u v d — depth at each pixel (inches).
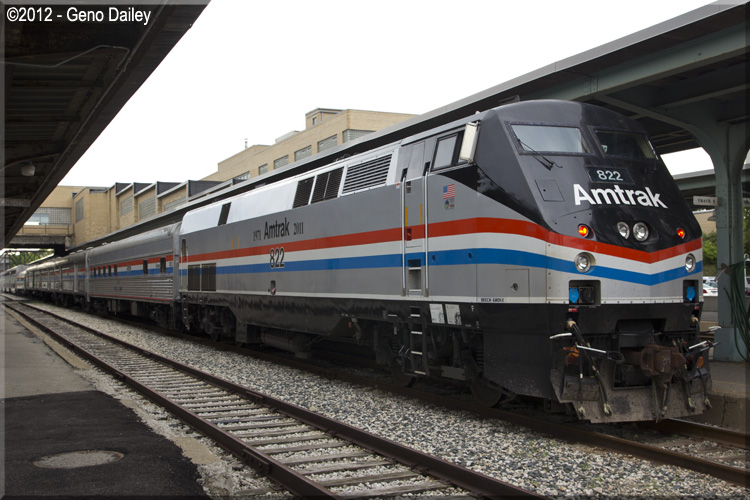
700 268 283.4
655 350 255.8
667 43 326.6
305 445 258.5
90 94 430.3
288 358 521.0
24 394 373.1
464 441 260.7
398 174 338.0
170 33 318.0
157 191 1818.4
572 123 287.6
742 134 412.8
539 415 305.3
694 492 201.2
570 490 203.9
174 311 713.6
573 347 251.0
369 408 325.1
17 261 4114.2
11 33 303.4
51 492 199.3
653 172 291.6
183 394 375.2
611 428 283.3
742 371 366.3
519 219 262.7
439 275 301.9
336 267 385.1
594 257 256.4
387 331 365.1
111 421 300.7
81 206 2357.3
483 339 291.3
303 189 435.2
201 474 217.8
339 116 1525.6
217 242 576.4
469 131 284.2
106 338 707.4
